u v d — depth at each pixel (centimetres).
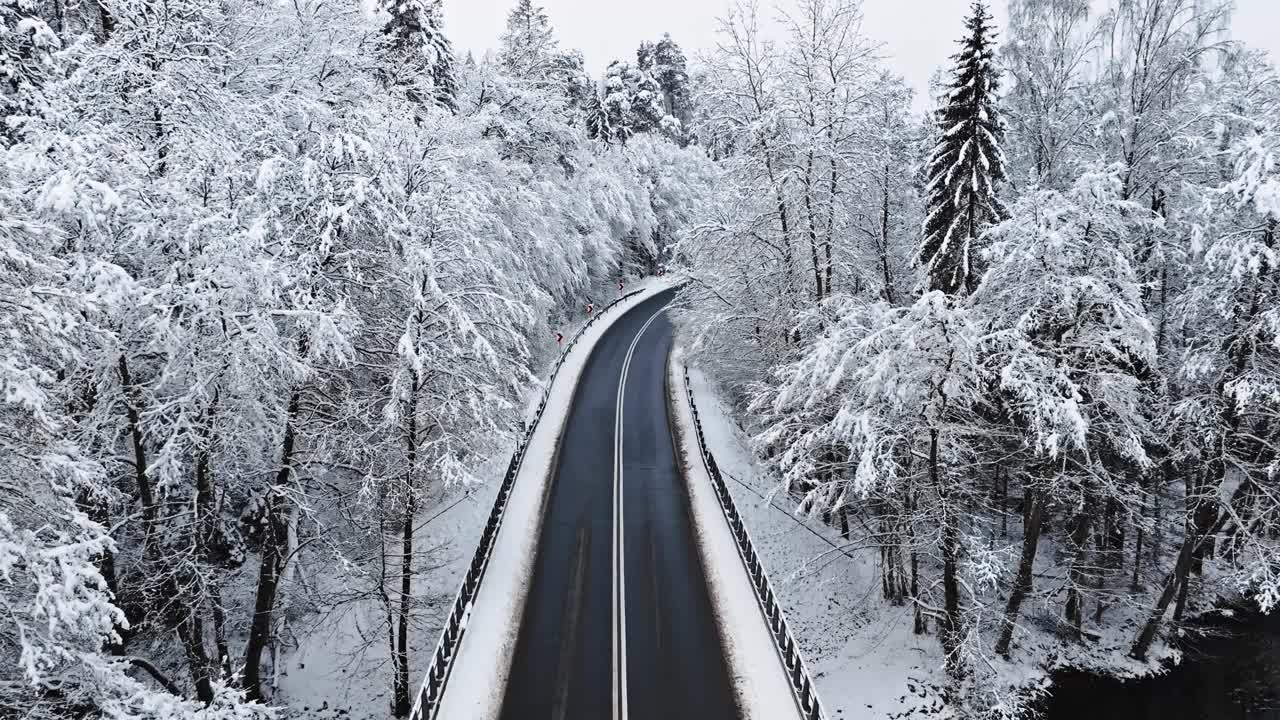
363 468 1505
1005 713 1446
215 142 1137
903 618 1881
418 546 1959
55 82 1116
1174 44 1730
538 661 1460
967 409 1545
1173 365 1756
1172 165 1730
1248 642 1827
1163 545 2127
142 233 980
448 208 1514
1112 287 1406
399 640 1502
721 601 1681
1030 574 1678
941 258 1788
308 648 1638
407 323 1377
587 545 1930
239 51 1614
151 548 1273
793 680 1397
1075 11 1911
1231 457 1563
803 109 2150
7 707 829
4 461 823
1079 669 1730
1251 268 1339
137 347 1130
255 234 1038
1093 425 1489
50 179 871
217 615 1282
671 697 1357
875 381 1330
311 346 1177
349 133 1262
